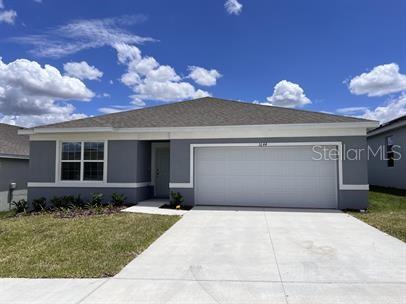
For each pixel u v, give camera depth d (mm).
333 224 9328
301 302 4312
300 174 12414
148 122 13828
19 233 8438
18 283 5105
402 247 6934
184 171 12953
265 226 9102
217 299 4426
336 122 11867
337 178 12094
